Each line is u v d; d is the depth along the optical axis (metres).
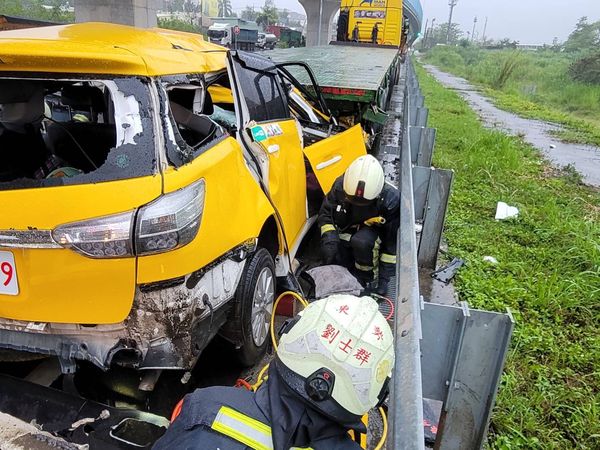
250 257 2.77
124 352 2.11
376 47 16.98
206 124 2.72
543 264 5.16
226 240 2.40
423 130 5.89
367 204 3.73
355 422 1.37
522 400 3.04
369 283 4.03
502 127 15.39
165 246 1.99
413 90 10.17
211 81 2.94
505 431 2.82
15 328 2.11
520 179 8.47
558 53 75.69
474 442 2.20
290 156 3.68
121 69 2.08
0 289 2.04
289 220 3.58
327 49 14.44
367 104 6.57
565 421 2.95
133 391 2.57
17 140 2.70
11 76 2.02
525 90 30.22
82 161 2.82
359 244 3.84
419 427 1.30
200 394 1.49
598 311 4.27
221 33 35.62
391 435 1.47
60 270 1.97
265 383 1.49
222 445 1.34
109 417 2.08
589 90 26.94
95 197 1.94
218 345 3.11
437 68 51.28
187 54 2.68
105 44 2.25
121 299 2.01
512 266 4.94
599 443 2.79
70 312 2.03
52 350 2.11
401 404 1.44
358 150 4.78
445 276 4.57
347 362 1.32
